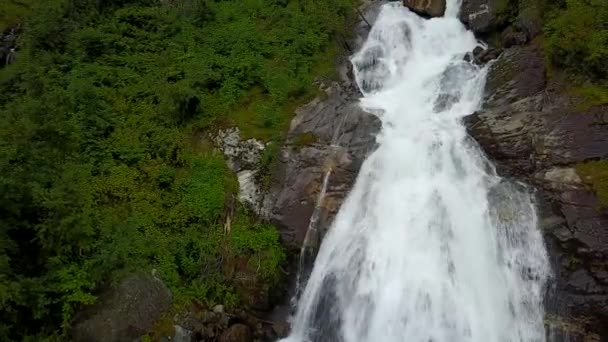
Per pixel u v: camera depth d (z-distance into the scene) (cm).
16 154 1283
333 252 1573
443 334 1401
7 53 2064
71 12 2005
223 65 1927
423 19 2362
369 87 2122
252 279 1503
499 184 1581
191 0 2191
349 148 1711
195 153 1717
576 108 1589
